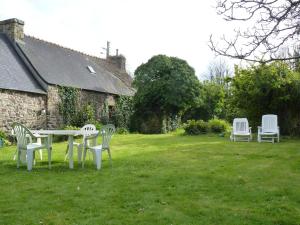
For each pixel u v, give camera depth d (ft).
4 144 40.09
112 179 19.43
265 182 18.31
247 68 48.47
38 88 50.83
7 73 47.14
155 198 15.40
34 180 19.34
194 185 17.74
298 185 17.58
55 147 37.06
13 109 46.06
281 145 37.35
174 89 68.13
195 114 87.51
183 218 12.83
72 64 64.28
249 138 43.55
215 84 90.79
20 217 12.95
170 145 38.60
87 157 28.91
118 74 80.18
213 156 28.66
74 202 14.87
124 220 12.63
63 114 54.80
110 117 67.56
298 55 10.50
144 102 70.03
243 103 49.93
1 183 18.54
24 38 57.06
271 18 9.32
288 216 12.99
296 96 47.01
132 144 40.52
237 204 14.51
